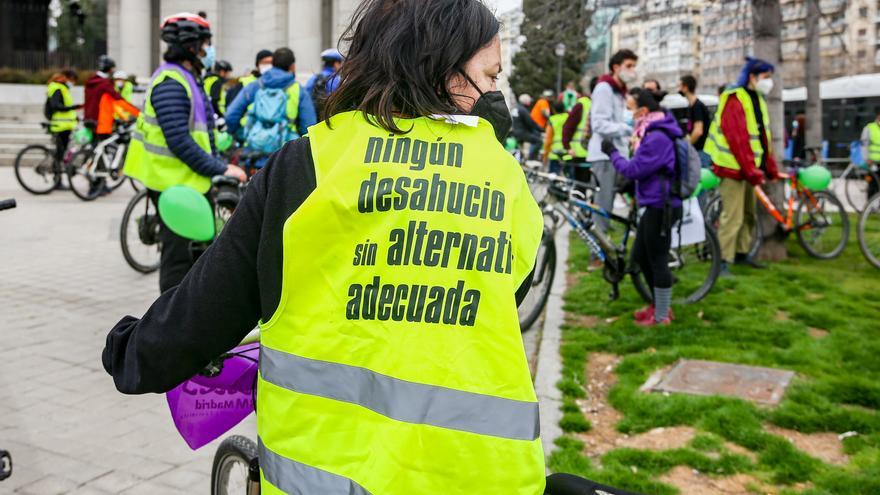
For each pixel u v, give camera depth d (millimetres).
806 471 3783
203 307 1506
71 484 3658
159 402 4648
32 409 4488
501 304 1398
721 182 8102
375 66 1521
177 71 5191
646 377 5109
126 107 13781
